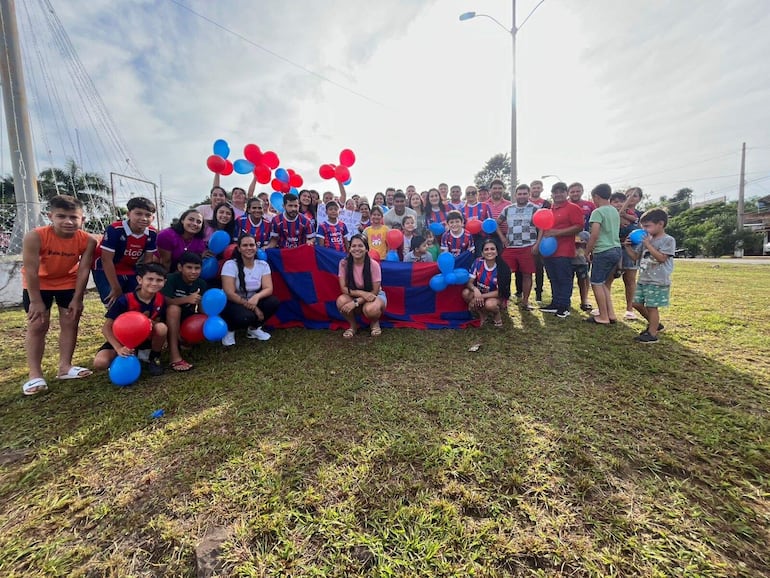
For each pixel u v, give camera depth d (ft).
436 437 6.83
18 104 25.98
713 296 19.93
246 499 5.39
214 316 11.09
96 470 6.15
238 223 15.35
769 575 4.19
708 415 7.53
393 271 15.30
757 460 6.13
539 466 6.00
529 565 4.31
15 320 16.03
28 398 8.68
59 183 59.11
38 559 4.53
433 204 19.79
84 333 14.05
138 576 4.28
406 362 10.64
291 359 10.99
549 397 8.36
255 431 7.16
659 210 11.61
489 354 11.20
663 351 11.19
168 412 7.98
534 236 16.12
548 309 16.52
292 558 4.43
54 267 9.46
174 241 11.81
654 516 5.00
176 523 5.00
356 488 5.54
